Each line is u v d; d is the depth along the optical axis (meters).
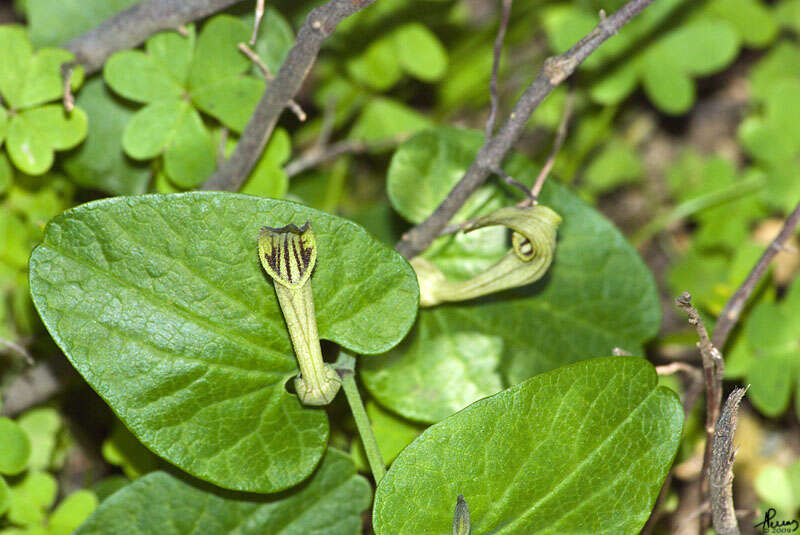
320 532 0.45
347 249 0.43
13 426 0.47
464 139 0.47
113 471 0.52
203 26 0.47
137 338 0.43
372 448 0.44
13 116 0.47
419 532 0.43
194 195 0.43
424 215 0.47
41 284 0.42
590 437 0.43
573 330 0.47
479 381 0.47
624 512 0.43
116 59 0.47
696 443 0.50
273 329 0.43
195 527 0.45
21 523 0.48
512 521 0.43
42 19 0.48
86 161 0.48
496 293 0.47
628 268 0.47
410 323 0.43
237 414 0.43
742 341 0.50
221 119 0.47
